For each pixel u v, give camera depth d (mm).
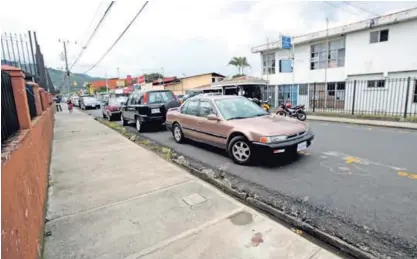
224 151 6359
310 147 6457
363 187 3846
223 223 2871
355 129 9422
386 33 14180
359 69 15469
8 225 1637
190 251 2385
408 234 2623
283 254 2324
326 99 17656
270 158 5531
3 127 2471
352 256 2344
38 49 12547
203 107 6406
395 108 14102
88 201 3510
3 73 2734
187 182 4168
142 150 6574
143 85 44719
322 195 3611
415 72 13305
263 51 21312
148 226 2838
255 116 5820
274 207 3250
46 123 7039
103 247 2482
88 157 5914
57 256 2359
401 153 5680
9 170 1862
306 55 18406
